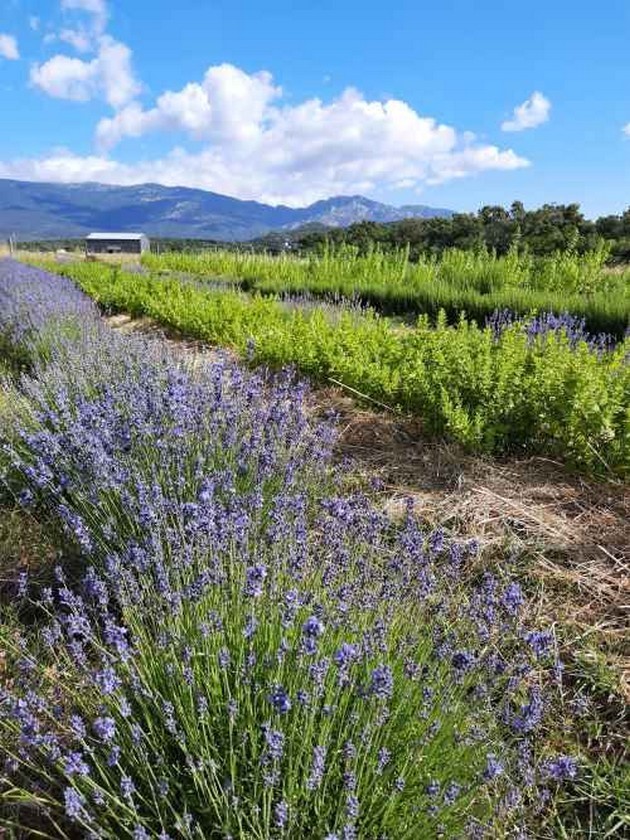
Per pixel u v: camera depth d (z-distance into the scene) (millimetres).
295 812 1743
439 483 4156
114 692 2000
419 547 2783
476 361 5020
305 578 2652
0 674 2598
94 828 1842
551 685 2580
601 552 3387
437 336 5602
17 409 4613
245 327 8203
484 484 4094
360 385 5555
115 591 2633
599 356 5336
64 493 3625
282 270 17844
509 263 13008
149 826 1809
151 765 2008
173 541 2766
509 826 2025
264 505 3344
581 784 2215
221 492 3314
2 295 11312
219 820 1800
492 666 2293
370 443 4812
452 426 4488
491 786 2074
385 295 12648
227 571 2797
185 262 23812
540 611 2988
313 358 6238
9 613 2867
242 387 4531
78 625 2234
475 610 2537
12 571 3291
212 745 1895
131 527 3027
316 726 1974
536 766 2160
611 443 4074
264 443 3865
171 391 3918
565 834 2020
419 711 2023
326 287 14086
